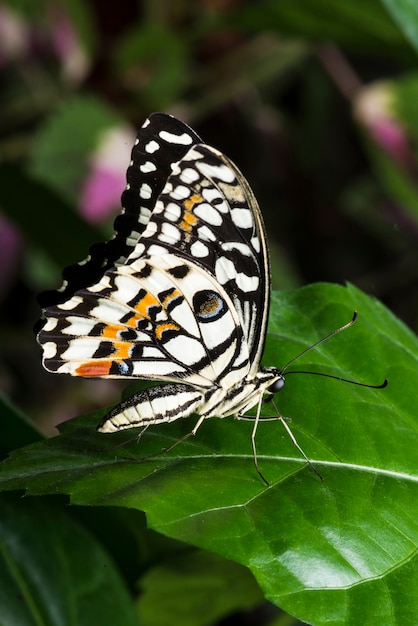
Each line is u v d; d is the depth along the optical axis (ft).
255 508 1.12
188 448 1.17
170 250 1.19
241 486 1.13
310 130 2.26
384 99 1.87
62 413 1.92
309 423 1.19
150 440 1.17
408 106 1.86
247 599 1.39
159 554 1.31
